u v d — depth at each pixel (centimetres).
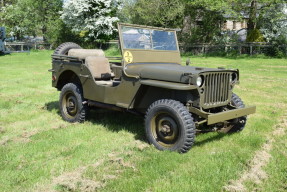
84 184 308
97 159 370
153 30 485
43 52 2511
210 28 2491
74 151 394
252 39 2278
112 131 480
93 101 505
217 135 461
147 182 311
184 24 2612
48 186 306
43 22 2919
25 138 450
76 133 466
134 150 398
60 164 353
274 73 1243
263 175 328
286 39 2130
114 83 502
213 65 1566
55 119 553
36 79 1032
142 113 453
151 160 361
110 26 2698
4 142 429
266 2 2052
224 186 302
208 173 329
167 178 321
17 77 1076
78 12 2619
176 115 372
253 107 426
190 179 317
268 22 2230
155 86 389
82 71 498
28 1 2825
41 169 339
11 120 544
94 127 497
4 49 2120
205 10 2419
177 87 360
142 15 2478
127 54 440
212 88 395
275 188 302
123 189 298
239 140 435
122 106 439
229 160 362
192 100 390
